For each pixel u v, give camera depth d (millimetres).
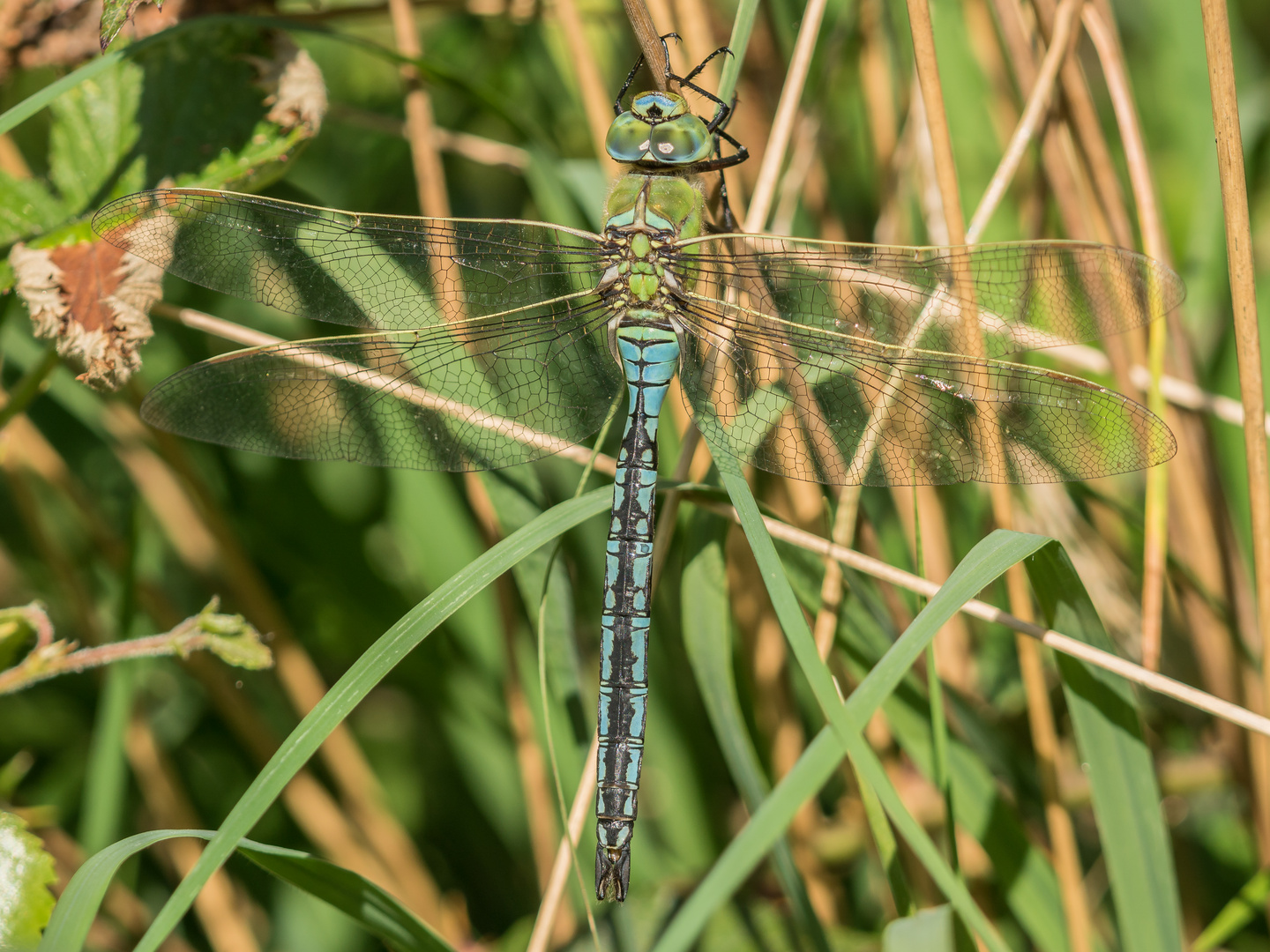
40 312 751
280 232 756
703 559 758
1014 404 753
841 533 763
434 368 763
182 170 759
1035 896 758
